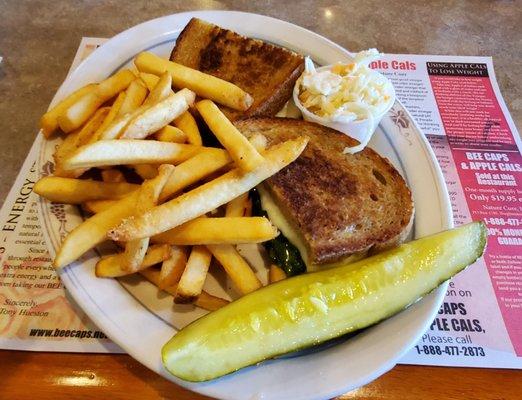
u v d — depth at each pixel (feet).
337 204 0.68
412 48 1.07
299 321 0.54
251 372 0.53
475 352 0.62
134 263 0.56
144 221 0.53
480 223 0.63
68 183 0.62
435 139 0.88
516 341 0.64
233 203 0.64
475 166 0.84
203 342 0.51
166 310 0.60
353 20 1.13
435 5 1.19
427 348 0.62
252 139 0.64
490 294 0.68
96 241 0.59
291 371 0.53
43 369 0.57
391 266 0.58
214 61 0.84
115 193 0.64
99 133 0.65
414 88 0.96
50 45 1.00
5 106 0.89
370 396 0.58
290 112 0.86
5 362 0.58
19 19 1.05
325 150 0.74
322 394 0.51
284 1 1.16
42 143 0.73
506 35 1.12
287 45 0.93
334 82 0.78
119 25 1.05
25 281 0.65
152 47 0.89
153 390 0.57
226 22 0.94
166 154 0.62
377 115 0.78
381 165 0.74
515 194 0.81
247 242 0.58
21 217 0.72
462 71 1.00
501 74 1.03
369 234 0.66
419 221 0.71
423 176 0.75
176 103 0.64
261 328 0.53
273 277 0.64
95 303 0.57
